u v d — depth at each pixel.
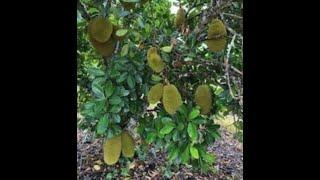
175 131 1.40
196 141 1.44
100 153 1.82
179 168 1.86
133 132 1.57
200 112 1.51
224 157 1.93
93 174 1.79
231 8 1.54
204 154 1.48
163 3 1.59
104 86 1.33
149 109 1.53
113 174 1.80
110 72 1.35
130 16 1.48
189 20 1.58
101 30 1.38
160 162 1.87
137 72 1.40
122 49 1.39
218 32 1.50
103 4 1.40
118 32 1.38
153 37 1.48
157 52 1.45
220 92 1.54
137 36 1.46
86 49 1.56
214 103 1.57
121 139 1.42
